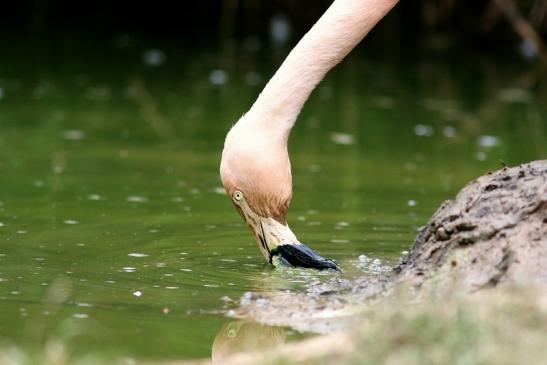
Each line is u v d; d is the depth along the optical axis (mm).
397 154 17953
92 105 21984
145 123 20266
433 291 8414
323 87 25391
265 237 11180
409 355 6801
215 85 24828
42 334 8352
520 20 28672
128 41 31297
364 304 8992
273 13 33438
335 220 13180
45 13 34375
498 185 9508
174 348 8094
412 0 32688
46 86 23984
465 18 32312
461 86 25516
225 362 7559
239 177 11211
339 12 11234
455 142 19078
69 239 11836
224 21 32969
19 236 11930
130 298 9547
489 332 7059
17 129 19250
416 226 12859
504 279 8586
